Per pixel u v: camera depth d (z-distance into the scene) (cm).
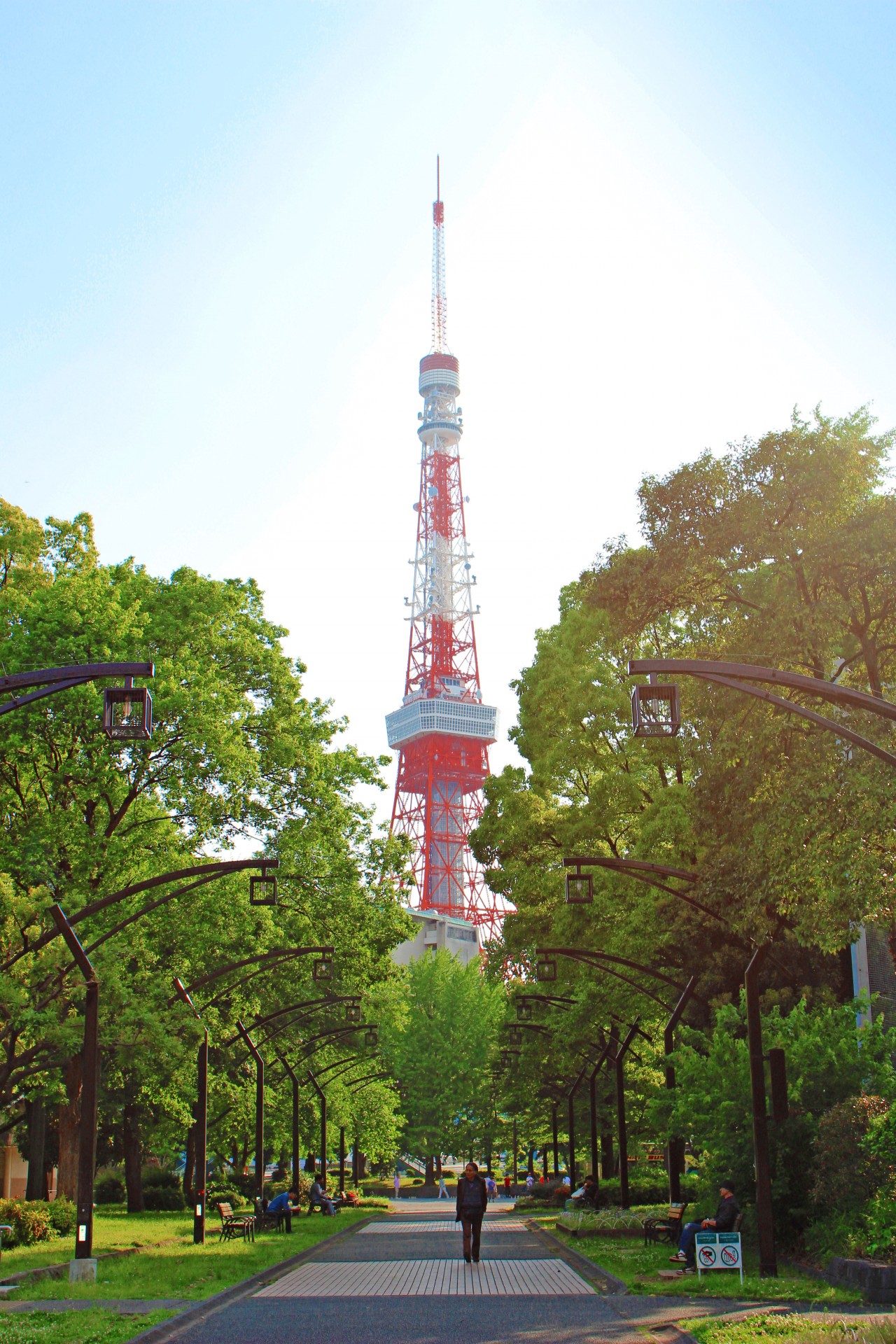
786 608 2500
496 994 9594
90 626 3400
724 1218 2309
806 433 2633
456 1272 2528
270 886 2767
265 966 4356
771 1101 2252
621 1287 2139
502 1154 12288
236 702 3828
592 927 3941
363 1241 3594
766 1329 1502
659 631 3859
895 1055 3253
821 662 2527
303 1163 10738
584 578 3275
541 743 4253
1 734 3322
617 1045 4575
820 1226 2333
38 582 4144
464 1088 9419
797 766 2419
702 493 2686
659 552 2758
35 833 3334
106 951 3084
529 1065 6316
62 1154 3869
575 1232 3350
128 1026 2939
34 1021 2750
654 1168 5700
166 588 4097
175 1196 5666
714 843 2830
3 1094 2995
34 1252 2867
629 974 3819
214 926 3769
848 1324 1497
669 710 1759
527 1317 1791
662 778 3997
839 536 2420
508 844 4209
